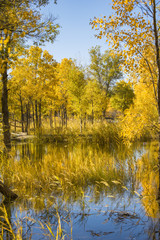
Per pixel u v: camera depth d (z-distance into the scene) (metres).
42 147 14.79
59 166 7.20
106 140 15.55
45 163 8.30
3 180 5.97
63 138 18.33
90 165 7.55
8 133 10.00
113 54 6.73
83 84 21.06
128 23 6.09
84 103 20.94
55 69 22.62
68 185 5.80
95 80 33.22
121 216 3.85
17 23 4.22
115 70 33.06
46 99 24.22
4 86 10.41
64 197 4.96
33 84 20.28
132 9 5.81
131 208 4.23
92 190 5.50
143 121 6.77
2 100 10.34
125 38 6.28
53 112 28.45
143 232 3.24
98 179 6.45
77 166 7.27
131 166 7.60
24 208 4.31
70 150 13.09
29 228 3.48
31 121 31.77
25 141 17.92
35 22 4.43
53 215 3.99
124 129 7.16
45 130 20.14
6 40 2.75
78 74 20.81
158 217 3.77
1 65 2.84
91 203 4.56
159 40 6.15
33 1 4.72
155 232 3.21
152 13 5.82
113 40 6.34
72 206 4.41
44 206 4.40
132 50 6.42
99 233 3.22
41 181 6.01
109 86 34.62
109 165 7.78
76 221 3.70
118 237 3.04
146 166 7.79
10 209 4.28
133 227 3.41
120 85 33.56
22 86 19.70
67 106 25.38
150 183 5.89
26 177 6.19
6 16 4.13
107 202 4.62
